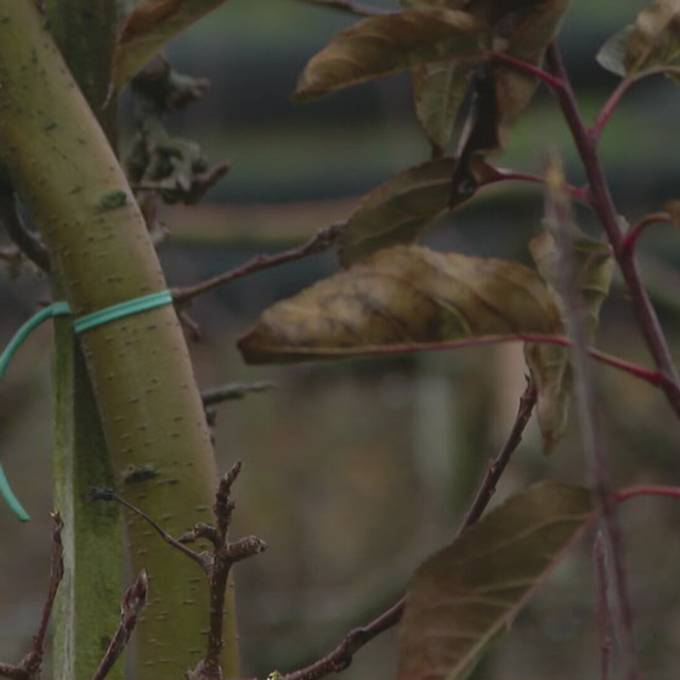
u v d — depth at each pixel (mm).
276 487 9484
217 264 7484
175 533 2812
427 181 2734
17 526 8805
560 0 2691
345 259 2744
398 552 9367
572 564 6441
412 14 2688
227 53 8367
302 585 9086
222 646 2768
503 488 6699
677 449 7785
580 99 7922
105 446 2869
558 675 6898
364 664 7570
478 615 2652
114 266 2824
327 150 8633
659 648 7035
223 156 8586
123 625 2723
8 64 2832
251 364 2662
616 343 8344
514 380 6938
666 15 2697
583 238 2721
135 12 2734
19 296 6066
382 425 9758
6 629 7137
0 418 7250
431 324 2662
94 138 2834
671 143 8031
